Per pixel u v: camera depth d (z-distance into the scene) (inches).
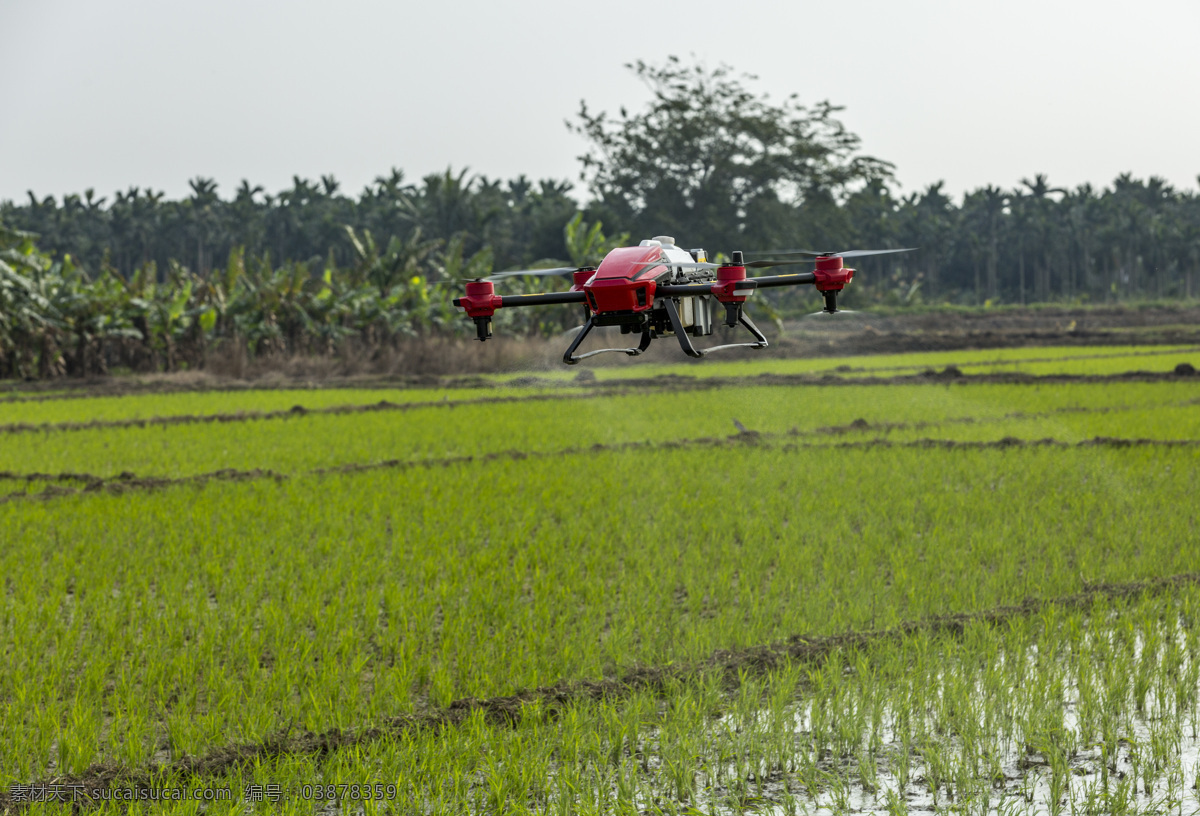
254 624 370.3
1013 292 4746.6
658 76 2677.2
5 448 813.9
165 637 347.9
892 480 622.2
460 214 2878.9
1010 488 589.6
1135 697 298.8
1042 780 257.6
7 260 1470.2
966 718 280.8
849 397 1118.4
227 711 290.2
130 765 258.8
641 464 701.9
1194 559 438.0
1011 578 412.8
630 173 2795.3
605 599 396.2
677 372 1579.7
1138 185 5024.6
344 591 408.8
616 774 260.4
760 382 1315.2
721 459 713.6
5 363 1536.7
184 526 514.9
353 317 1784.0
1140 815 237.0
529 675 319.0
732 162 2711.6
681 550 478.6
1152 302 3383.4
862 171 2709.2
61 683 309.6
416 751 260.2
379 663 333.7
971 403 1040.8
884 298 3393.2
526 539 490.0
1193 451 690.8
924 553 473.1
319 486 628.7
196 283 1755.7
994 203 4633.4
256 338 1701.5
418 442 832.3
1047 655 333.1
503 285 1910.7
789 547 462.3
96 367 1603.1
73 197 4124.0
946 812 242.2
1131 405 995.3
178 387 1401.3
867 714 290.7
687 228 2743.6
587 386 1326.3
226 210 4121.6
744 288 231.6
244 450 791.1
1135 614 367.2
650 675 316.8
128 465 728.3
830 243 2824.8
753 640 349.1
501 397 1195.3
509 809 238.5
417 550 458.3
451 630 349.1
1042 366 1509.6
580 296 246.5
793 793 252.7
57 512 550.9
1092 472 625.9
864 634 350.6
